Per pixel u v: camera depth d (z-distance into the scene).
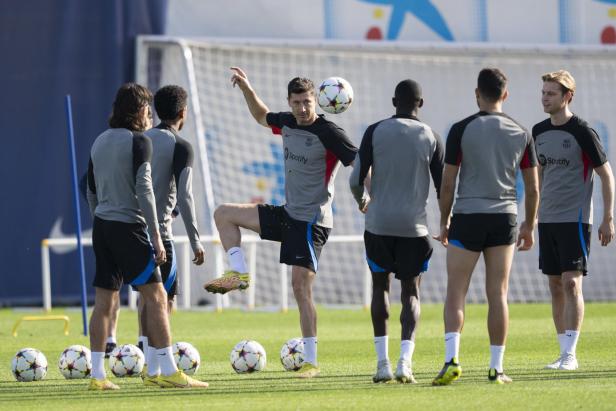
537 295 70.88
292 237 31.53
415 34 73.12
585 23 74.38
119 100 27.97
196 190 68.25
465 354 37.53
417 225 28.77
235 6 71.25
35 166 66.69
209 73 70.50
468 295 70.94
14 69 66.69
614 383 28.11
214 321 56.12
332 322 55.06
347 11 72.44
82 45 67.75
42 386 30.08
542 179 32.84
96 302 28.47
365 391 27.12
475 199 27.59
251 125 70.81
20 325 54.47
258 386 28.86
